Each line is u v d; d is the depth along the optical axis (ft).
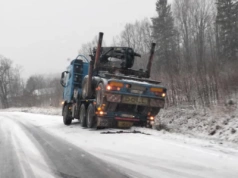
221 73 50.98
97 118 32.27
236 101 40.52
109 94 30.58
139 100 31.81
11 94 223.51
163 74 61.87
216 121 35.81
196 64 60.70
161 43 122.72
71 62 45.39
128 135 28.17
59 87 127.13
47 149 23.58
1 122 55.06
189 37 139.23
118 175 15.31
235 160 17.85
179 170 15.74
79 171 16.47
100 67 35.47
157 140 25.03
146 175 15.01
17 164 18.62
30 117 68.33
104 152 21.17
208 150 21.03
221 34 110.83
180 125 40.29
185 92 51.29
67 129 37.52
